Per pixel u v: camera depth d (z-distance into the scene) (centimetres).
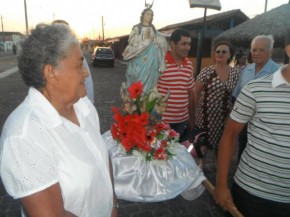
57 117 101
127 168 178
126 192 172
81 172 103
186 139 259
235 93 339
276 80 141
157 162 179
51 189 93
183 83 313
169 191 175
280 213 158
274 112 143
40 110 99
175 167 185
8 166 89
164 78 309
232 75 341
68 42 99
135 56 277
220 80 334
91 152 111
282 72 144
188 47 307
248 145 160
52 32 98
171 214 300
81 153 105
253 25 877
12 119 95
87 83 290
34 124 94
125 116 192
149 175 178
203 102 342
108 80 1447
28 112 97
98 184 111
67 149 101
